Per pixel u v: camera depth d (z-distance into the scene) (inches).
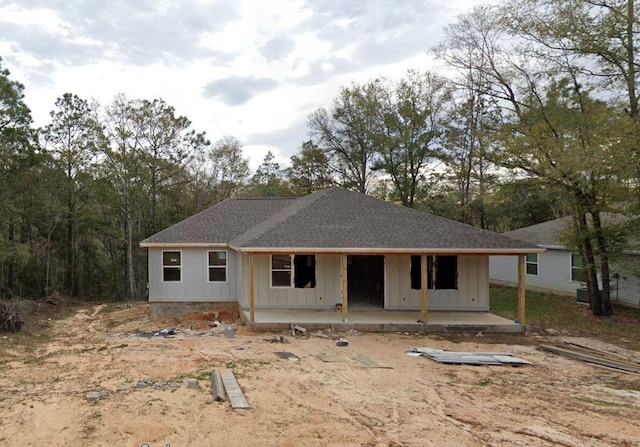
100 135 1049.5
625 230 621.6
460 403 281.6
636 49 593.9
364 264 762.2
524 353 441.1
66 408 252.5
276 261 593.0
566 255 836.0
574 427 241.0
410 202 1277.1
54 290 1049.5
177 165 1168.2
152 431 221.9
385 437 221.9
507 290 935.7
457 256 588.1
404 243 523.2
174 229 686.5
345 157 1423.5
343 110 1382.9
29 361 378.0
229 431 223.3
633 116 581.6
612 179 585.0
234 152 1453.0
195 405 258.8
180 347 430.6
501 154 692.7
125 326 607.5
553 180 646.5
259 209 772.6
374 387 311.3
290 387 299.9
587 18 611.8
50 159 1003.3
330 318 538.6
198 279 660.1
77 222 1076.5
